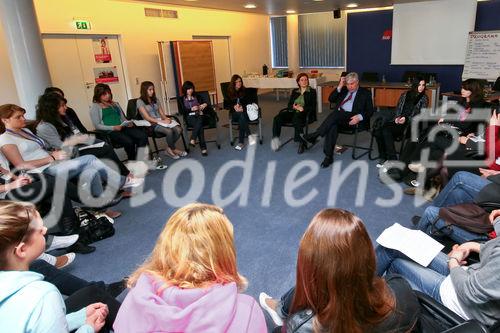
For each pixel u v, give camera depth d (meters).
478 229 1.75
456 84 7.93
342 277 0.85
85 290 1.46
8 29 3.74
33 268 1.70
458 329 0.95
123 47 6.76
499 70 7.04
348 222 0.89
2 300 0.92
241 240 2.58
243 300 0.90
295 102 4.80
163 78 7.46
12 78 5.35
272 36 10.71
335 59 9.98
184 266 0.87
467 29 7.44
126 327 0.85
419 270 1.47
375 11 8.83
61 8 5.72
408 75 7.65
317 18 9.91
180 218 0.94
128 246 2.59
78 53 6.19
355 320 0.86
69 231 2.56
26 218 1.05
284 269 2.22
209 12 8.42
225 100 5.18
